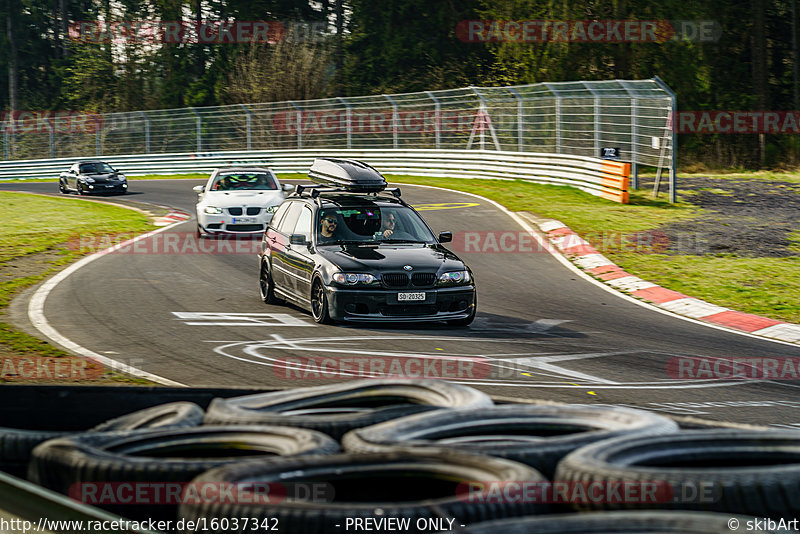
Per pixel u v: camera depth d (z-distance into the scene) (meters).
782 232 46.41
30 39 163.88
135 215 59.72
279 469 6.22
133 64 143.25
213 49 140.50
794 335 26.44
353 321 25.78
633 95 60.81
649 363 22.11
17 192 80.75
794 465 6.38
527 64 103.19
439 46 120.56
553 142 70.06
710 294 32.81
